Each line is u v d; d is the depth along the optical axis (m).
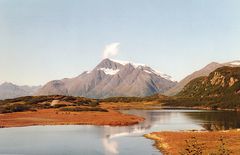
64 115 140.38
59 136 82.12
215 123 116.06
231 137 67.75
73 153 59.41
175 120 132.88
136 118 134.88
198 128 98.62
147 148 63.19
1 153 60.09
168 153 57.31
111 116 138.75
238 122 118.81
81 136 82.00
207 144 59.78
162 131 86.62
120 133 87.69
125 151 60.53
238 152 51.25
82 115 141.38
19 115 138.88
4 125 107.75
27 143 70.81
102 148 63.97
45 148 64.62
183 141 66.62
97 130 95.50
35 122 115.81
